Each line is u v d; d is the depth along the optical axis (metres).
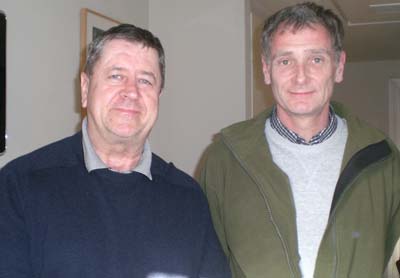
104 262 1.13
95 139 1.26
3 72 1.66
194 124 2.96
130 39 1.23
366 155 1.35
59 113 2.03
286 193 1.34
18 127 1.79
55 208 1.13
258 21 3.35
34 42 1.88
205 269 1.31
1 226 1.07
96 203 1.18
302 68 1.32
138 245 1.19
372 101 5.37
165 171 1.36
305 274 1.30
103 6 2.44
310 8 1.34
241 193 1.42
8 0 1.74
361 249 1.30
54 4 2.01
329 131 1.40
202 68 2.96
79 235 1.12
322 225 1.31
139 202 1.24
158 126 3.03
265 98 3.40
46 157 1.21
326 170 1.37
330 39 1.34
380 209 1.34
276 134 1.43
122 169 1.28
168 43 3.01
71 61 2.12
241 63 2.88
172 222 1.27
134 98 1.21
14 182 1.13
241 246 1.38
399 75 5.29
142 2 2.94
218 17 2.93
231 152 1.50
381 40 4.36
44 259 1.09
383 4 3.28
